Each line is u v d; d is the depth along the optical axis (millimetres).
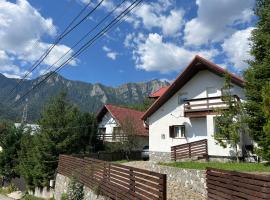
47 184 26516
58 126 29031
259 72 18766
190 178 17422
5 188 36031
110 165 14477
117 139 37156
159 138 30438
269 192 8422
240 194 9711
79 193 18000
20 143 36406
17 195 30938
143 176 11211
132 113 45625
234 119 21891
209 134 25438
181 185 18062
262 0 19391
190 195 15758
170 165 21609
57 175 24422
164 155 29734
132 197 11781
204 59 26375
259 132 18469
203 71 27719
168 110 30062
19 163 34344
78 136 31156
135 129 38594
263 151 17312
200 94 27641
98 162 16141
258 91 18844
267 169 17609
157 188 10141
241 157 23031
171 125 29531
